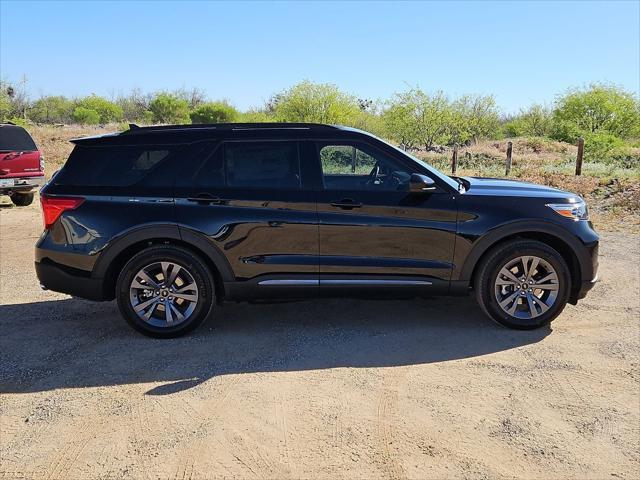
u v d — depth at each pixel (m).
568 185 13.35
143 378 3.96
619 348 4.41
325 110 31.94
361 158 4.72
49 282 4.74
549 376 3.93
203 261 4.66
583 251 4.72
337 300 5.68
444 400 3.60
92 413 3.47
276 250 4.61
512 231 4.63
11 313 5.39
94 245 4.57
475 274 4.80
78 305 5.64
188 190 4.59
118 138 4.71
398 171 4.73
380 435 3.19
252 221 4.56
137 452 3.05
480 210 4.63
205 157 4.65
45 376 4.00
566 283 4.70
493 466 2.91
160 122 48.03
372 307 5.45
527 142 29.81
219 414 3.44
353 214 4.57
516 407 3.51
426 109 30.95
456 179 5.45
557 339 4.61
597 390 3.73
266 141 4.68
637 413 3.44
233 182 4.63
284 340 4.64
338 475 2.84
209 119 43.66
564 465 2.93
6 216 11.42
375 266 4.64
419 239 4.62
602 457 3.00
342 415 3.41
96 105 50.84
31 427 3.32
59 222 4.63
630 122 30.53
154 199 4.57
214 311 5.40
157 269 4.66
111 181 4.64
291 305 5.55
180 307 4.74
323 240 4.60
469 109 34.72
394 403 3.56
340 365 4.14
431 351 4.38
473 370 4.03
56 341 4.66
